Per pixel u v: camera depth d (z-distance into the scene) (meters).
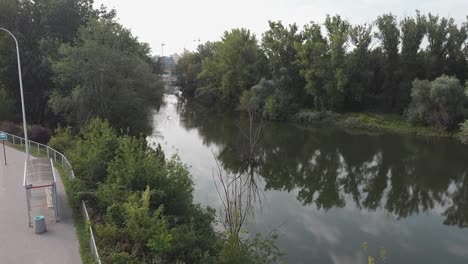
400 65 57.91
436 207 26.22
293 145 45.16
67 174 21.36
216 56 86.38
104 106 33.78
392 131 52.09
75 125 35.72
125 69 36.66
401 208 25.95
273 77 67.12
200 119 64.94
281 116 61.97
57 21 40.28
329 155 40.53
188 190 18.67
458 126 47.56
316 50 60.19
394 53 58.94
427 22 55.94
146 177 16.95
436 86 47.28
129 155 18.66
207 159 36.97
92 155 19.50
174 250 12.96
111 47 35.47
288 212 24.39
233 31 74.19
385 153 40.78
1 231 15.15
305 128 56.16
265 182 31.16
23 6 39.31
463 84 55.12
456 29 55.09
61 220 16.22
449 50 55.75
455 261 18.50
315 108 63.25
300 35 65.56
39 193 19.17
